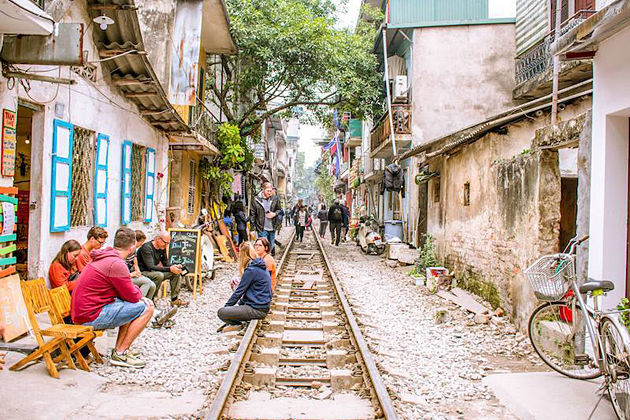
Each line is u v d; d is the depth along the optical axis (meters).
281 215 21.88
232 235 18.39
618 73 5.64
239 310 7.68
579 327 5.91
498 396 5.43
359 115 21.72
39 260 6.96
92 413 4.75
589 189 6.26
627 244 5.80
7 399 4.73
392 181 19.36
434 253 14.13
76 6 7.63
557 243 7.33
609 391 4.71
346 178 47.53
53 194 7.17
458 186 11.86
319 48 19.00
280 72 19.84
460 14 20.19
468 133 10.77
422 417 4.89
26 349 5.73
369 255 19.84
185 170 16.38
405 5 20.25
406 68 21.41
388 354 6.78
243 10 18.73
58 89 7.30
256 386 5.67
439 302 10.39
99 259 5.98
